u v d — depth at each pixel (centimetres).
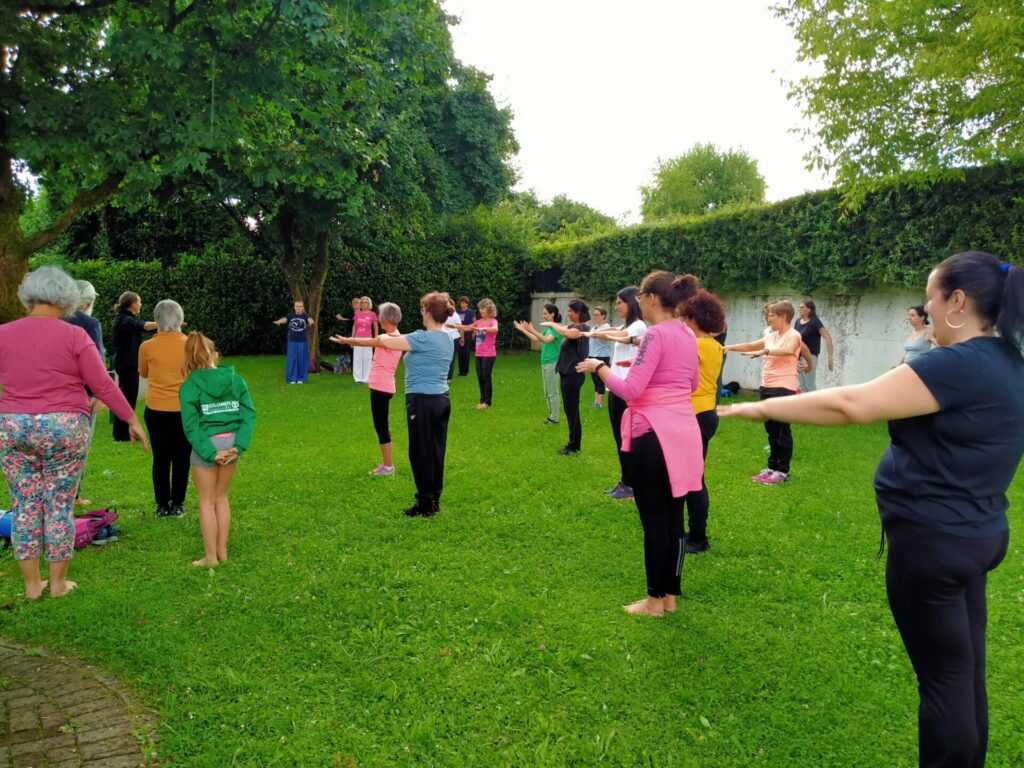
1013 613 372
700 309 445
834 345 1162
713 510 555
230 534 489
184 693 297
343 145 862
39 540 387
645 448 350
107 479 630
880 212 1009
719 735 272
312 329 1594
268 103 744
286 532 494
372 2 620
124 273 1802
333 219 1465
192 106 607
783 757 260
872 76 857
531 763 256
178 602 380
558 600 388
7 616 366
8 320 580
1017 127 781
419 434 521
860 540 485
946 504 199
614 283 1703
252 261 1908
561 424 930
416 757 258
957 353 198
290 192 1321
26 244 602
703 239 1382
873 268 1026
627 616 368
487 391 1080
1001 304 200
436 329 535
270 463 697
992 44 720
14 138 573
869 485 633
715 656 329
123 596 386
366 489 602
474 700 293
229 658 324
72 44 596
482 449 774
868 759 260
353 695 296
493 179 2041
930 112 840
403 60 786
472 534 492
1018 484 647
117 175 656
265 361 1789
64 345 378
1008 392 197
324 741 266
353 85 787
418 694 296
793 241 1163
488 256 2191
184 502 558
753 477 657
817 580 420
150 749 259
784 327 632
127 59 575
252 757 255
